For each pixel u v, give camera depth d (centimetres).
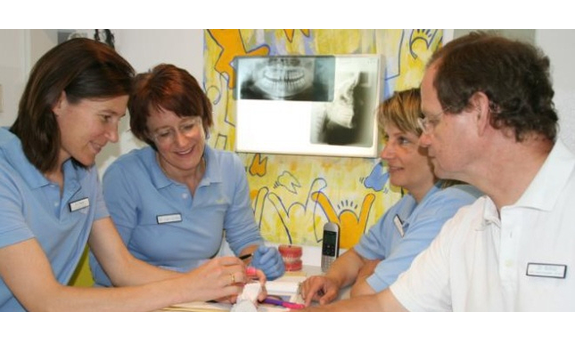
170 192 166
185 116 149
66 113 112
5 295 116
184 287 117
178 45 201
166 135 152
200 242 170
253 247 179
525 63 81
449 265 102
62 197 124
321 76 186
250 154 198
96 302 109
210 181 169
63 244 128
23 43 198
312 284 144
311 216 195
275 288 138
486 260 93
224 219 183
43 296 106
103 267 142
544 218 82
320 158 193
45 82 110
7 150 115
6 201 108
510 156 83
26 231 108
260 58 190
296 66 188
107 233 142
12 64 195
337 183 192
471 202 122
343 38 186
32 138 113
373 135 183
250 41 193
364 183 189
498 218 90
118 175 164
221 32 195
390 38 182
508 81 80
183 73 154
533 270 82
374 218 189
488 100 81
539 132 82
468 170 88
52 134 113
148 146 173
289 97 189
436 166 92
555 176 82
